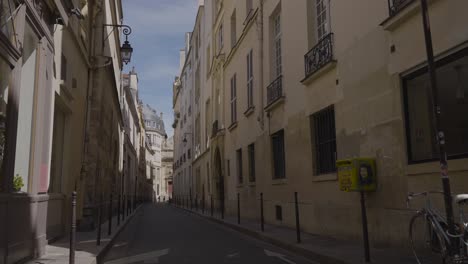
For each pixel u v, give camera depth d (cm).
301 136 1316
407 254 775
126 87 3578
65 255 855
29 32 783
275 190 1562
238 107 2164
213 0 3045
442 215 600
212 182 2858
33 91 812
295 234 1232
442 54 710
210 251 1029
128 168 3891
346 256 798
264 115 1705
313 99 1227
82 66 1455
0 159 666
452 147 712
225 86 2542
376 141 894
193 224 1941
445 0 698
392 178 837
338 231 1062
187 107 4844
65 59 1153
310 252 893
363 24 952
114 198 2489
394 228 827
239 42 2138
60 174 1226
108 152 2053
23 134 788
